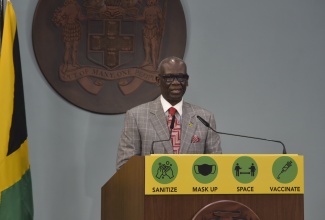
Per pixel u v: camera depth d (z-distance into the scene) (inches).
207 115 438.9
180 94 426.6
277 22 614.2
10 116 462.3
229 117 600.7
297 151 611.8
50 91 571.5
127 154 429.1
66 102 574.6
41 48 568.1
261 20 611.8
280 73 612.4
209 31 602.5
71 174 570.3
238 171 311.4
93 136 577.0
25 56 566.9
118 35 585.3
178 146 427.8
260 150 604.1
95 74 578.9
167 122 432.1
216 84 600.1
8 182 455.5
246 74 606.5
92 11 581.3
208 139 434.9
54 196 565.9
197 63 598.2
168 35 594.6
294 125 611.8
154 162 303.4
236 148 600.1
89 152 574.6
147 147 428.8
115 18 585.6
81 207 570.3
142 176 305.1
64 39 573.9
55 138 569.3
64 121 572.1
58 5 575.2
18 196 458.3
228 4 606.9
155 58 589.9
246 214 308.7
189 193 305.7
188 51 597.9
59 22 573.6
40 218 561.9
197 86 596.7
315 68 618.5
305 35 618.2
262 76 609.0
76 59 576.4
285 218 315.3
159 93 589.0
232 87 603.2
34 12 569.3
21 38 566.3
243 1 609.9
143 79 587.2
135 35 589.0
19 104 472.4
